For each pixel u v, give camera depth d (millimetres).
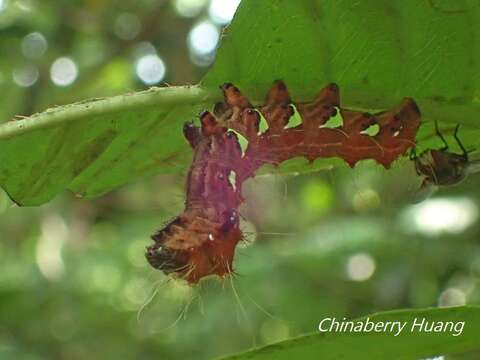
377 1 136
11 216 425
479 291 293
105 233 448
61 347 387
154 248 138
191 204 140
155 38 399
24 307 378
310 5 136
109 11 399
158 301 365
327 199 346
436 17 138
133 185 426
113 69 394
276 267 309
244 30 137
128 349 395
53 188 149
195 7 396
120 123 142
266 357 126
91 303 397
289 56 140
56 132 142
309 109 141
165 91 140
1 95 391
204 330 320
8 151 143
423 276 299
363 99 143
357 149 144
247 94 142
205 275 140
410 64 141
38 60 396
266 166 159
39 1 389
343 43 139
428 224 281
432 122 152
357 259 312
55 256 404
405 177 166
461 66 141
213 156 140
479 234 292
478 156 159
